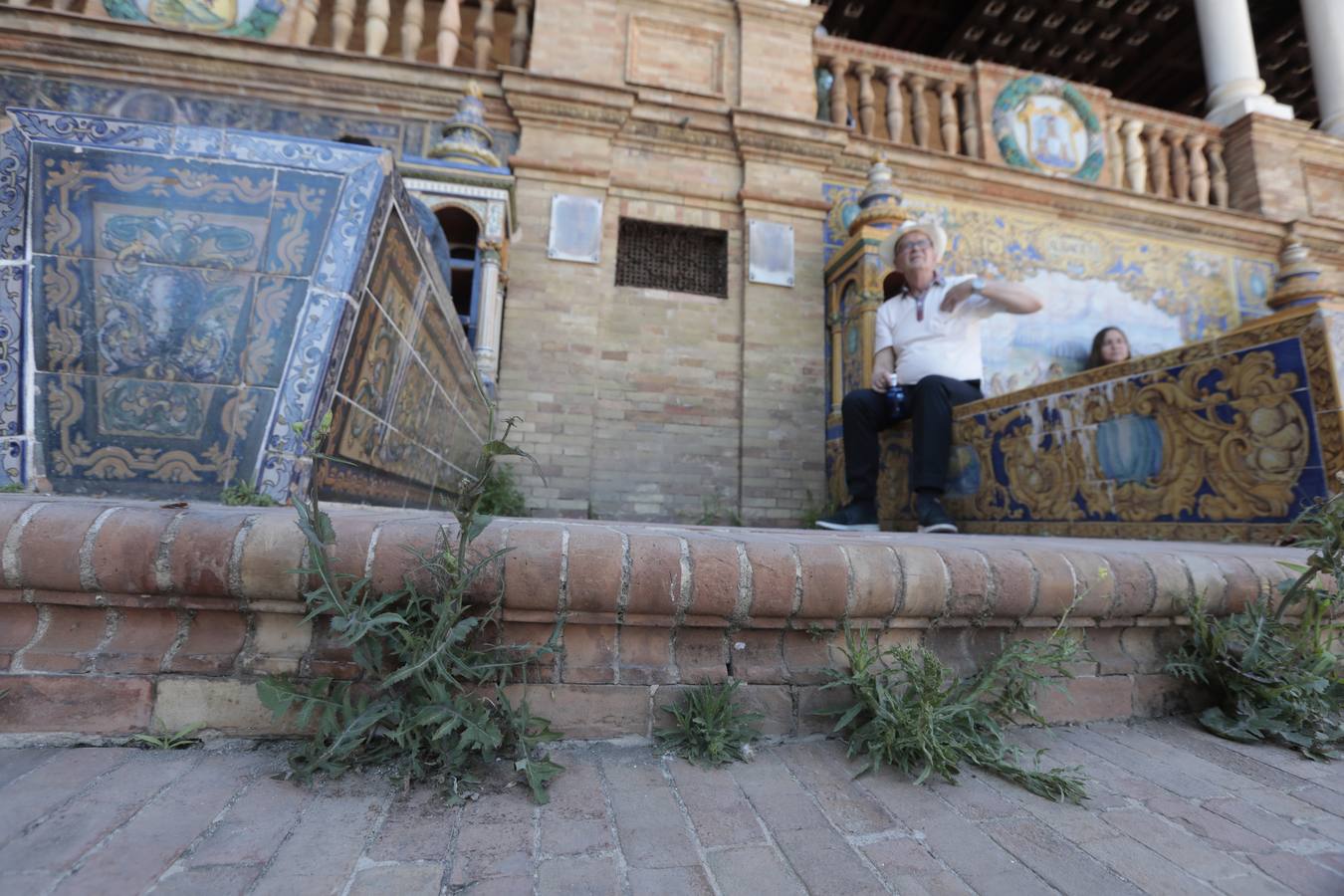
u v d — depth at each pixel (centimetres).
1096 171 784
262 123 599
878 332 520
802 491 645
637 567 130
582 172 636
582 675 132
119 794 101
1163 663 170
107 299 181
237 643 124
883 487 529
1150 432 341
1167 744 151
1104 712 161
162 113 582
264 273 192
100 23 562
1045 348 735
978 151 770
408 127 623
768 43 709
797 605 136
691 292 682
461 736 115
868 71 755
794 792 117
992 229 738
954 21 1147
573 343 615
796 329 667
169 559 118
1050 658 145
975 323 492
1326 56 930
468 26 806
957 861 98
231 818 97
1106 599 158
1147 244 781
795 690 140
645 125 665
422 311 279
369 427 228
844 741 139
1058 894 91
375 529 126
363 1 749
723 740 128
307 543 120
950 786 124
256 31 613
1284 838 110
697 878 90
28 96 561
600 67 666
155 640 123
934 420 454
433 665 116
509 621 129
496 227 535
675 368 648
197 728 120
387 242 224
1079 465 379
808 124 677
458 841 96
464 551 117
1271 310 733
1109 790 125
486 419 512
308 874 85
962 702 137
